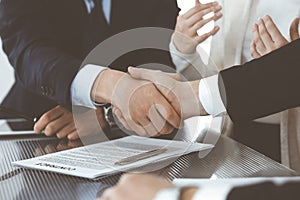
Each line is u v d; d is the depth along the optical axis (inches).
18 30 56.9
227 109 43.0
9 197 30.8
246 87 42.6
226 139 47.6
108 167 36.5
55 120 49.9
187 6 74.7
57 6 61.9
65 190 32.1
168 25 64.4
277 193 23.4
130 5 65.3
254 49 55.7
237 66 44.2
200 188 23.9
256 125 62.6
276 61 42.8
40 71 50.4
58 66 49.5
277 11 62.6
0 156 41.6
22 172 36.4
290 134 60.3
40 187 32.8
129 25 65.4
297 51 42.8
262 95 42.4
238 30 64.6
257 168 37.8
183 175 35.8
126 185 25.0
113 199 24.3
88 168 36.3
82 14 64.1
